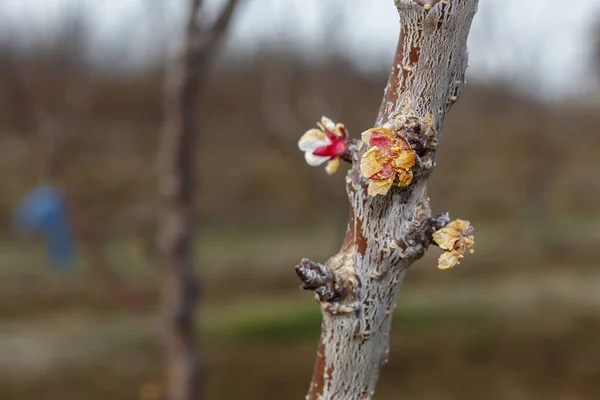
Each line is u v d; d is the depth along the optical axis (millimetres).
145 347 8406
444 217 1117
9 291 10148
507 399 7297
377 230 1117
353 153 1159
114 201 15180
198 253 13086
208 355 8227
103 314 9531
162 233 2561
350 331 1146
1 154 15492
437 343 8648
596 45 10656
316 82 6566
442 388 7621
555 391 7523
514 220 15609
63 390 7270
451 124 14000
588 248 13297
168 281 2568
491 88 9945
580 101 18578
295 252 13031
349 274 1133
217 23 2309
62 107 4020
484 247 13344
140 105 18938
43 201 3766
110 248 12203
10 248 12469
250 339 8727
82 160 16422
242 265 12148
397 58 1084
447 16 1034
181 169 2465
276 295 10781
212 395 7371
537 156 15273
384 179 1026
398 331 8992
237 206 16250
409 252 1106
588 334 8859
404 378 7859
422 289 10812
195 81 2361
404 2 1047
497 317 9414
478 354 8398
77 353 8250
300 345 8633
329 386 1184
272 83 6148
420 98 1064
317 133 1269
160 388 3008
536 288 10859
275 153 18031
